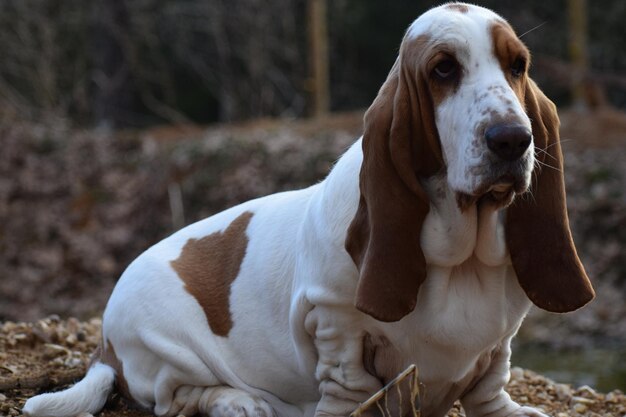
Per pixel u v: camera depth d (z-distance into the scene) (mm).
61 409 5422
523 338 14195
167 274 5480
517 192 4195
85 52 29922
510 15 33562
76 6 29531
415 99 4410
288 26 31781
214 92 34344
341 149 19578
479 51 4281
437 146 4402
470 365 4746
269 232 5371
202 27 31969
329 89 34750
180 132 23062
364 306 4445
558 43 33062
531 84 4605
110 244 18234
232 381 5340
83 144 20938
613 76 23391
